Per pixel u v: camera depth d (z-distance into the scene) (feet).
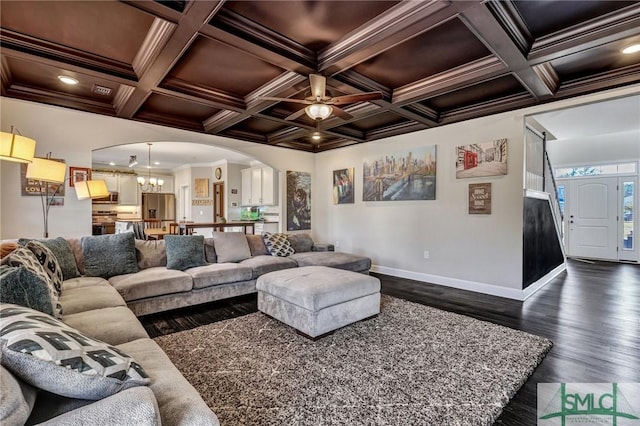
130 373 3.37
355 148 19.93
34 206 12.38
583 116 16.20
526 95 12.32
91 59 9.42
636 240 21.77
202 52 9.23
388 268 18.10
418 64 10.10
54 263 8.18
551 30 8.27
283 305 9.79
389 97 12.25
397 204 17.66
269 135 19.06
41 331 3.06
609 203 22.82
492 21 7.27
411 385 6.57
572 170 24.36
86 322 6.07
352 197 20.08
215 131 16.72
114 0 6.97
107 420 2.69
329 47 8.93
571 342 8.77
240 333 9.32
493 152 13.85
